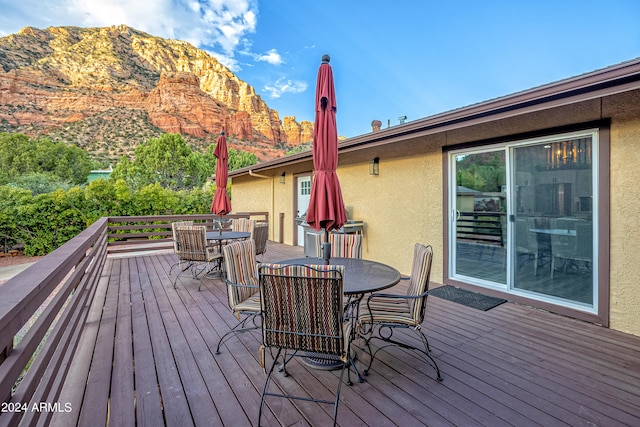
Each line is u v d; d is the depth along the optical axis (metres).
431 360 2.46
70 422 1.82
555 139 3.45
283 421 1.84
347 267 2.87
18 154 19.47
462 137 4.30
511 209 3.86
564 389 2.11
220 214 6.46
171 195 11.12
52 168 20.41
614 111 3.02
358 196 6.04
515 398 2.02
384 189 5.50
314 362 2.44
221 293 4.28
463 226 4.40
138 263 6.27
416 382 2.20
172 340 2.88
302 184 8.32
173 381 2.24
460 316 3.40
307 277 1.80
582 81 2.52
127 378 2.28
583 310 3.27
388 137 4.47
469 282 4.30
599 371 2.32
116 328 3.14
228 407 1.97
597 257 3.16
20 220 8.55
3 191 8.75
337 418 1.85
